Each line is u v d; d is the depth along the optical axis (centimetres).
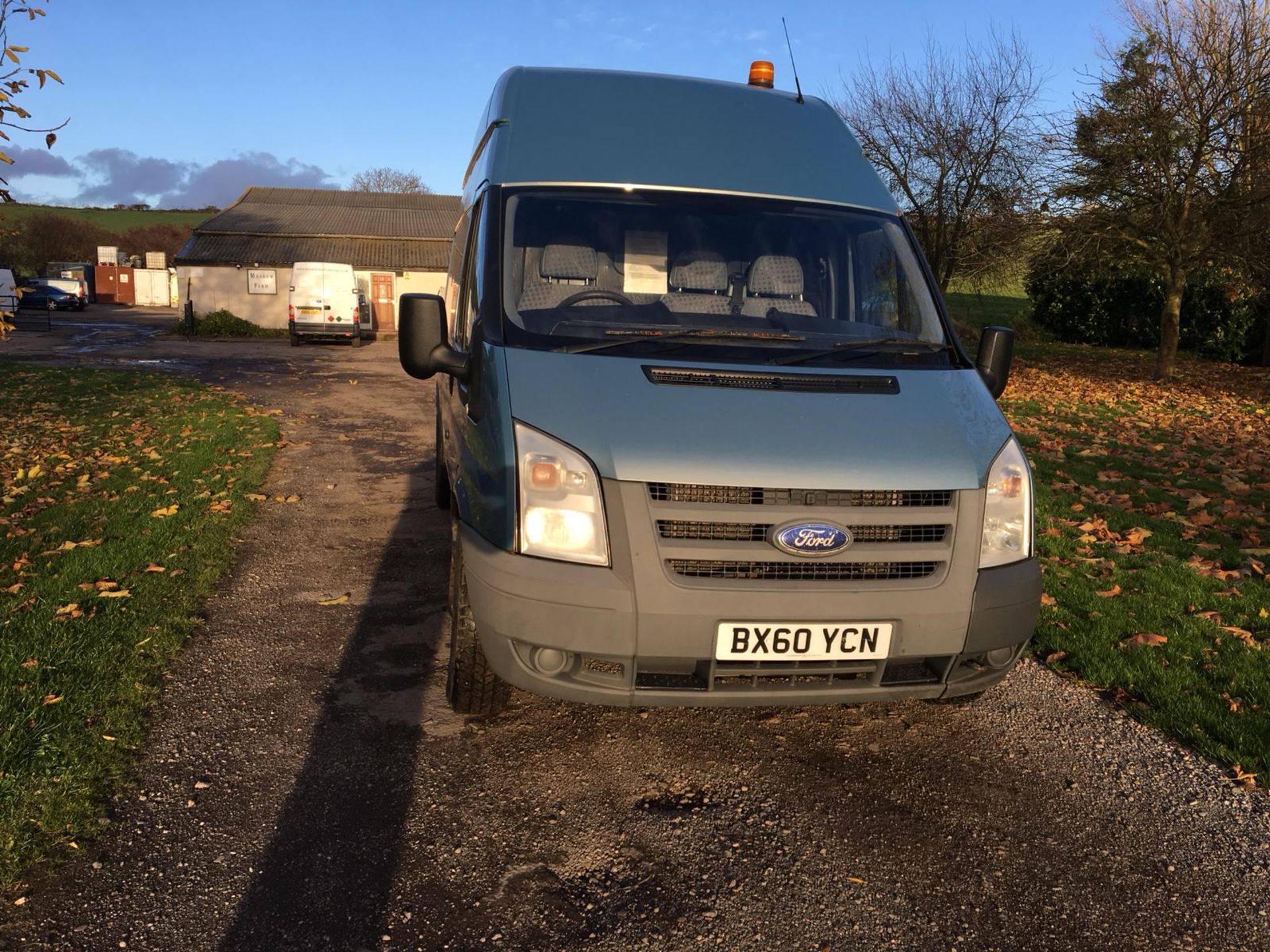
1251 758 354
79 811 300
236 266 3362
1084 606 514
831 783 342
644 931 261
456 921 262
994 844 306
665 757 356
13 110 576
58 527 618
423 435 1107
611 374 328
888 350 371
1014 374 1931
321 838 298
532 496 302
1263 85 1608
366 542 627
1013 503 326
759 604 295
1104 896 281
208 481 780
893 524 305
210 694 395
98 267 5569
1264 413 1362
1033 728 386
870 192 448
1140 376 1933
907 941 260
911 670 327
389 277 3547
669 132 441
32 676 384
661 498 296
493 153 430
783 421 315
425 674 422
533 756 354
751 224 407
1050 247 1909
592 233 392
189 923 256
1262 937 264
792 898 276
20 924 252
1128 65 1711
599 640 295
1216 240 1720
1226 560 592
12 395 1370
